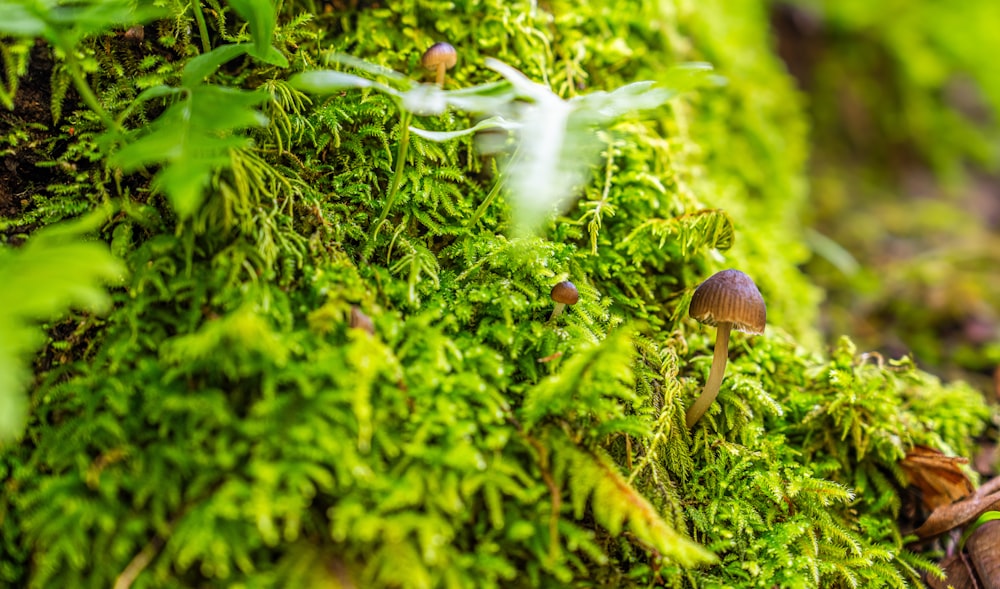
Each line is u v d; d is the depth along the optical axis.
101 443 0.19
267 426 0.18
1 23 0.18
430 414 0.19
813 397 0.24
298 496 0.18
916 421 0.25
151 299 0.20
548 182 0.18
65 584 0.18
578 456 0.20
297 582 0.18
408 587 0.18
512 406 0.20
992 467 0.26
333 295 0.20
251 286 0.20
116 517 0.18
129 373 0.19
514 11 0.26
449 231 0.23
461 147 0.24
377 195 0.23
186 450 0.18
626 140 0.26
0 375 0.16
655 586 0.20
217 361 0.19
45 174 0.21
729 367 0.24
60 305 0.20
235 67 0.23
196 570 0.18
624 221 0.25
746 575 0.21
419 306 0.21
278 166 0.22
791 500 0.22
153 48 0.22
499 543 0.19
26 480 0.19
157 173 0.21
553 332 0.21
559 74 0.26
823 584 0.21
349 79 0.19
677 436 0.22
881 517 0.23
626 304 0.24
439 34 0.25
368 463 0.19
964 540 0.22
